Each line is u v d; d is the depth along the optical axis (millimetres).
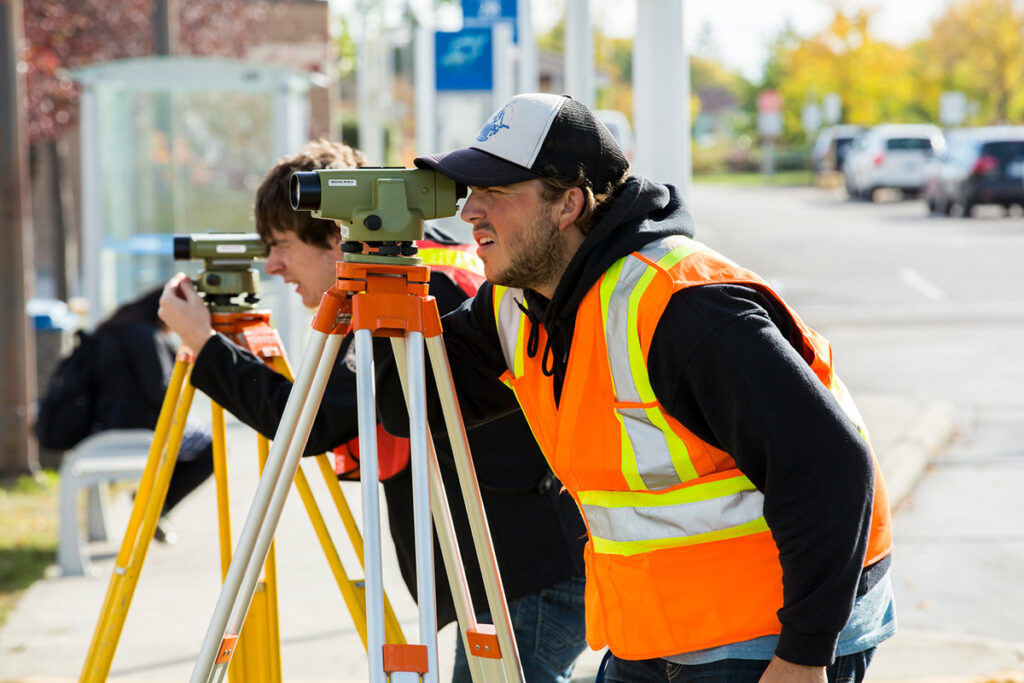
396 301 3883
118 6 27578
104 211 16156
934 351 21344
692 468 3811
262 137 16500
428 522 3830
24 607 9875
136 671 8398
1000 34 96000
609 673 4242
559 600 5090
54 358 17312
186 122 16312
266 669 5121
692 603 3857
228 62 15461
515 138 3840
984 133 52938
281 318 15172
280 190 5047
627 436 3848
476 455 4992
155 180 16344
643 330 3701
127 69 15391
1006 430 15664
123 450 11008
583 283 3822
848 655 3963
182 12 32406
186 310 4848
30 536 12086
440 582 5117
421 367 3891
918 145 67625
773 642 3818
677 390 3686
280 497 4059
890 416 15680
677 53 9188
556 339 4000
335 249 5133
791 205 65438
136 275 16422
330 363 3988
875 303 27188
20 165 14469
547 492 5047
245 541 4047
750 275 3771
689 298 3660
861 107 108875
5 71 14320
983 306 26406
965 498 12758
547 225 3908
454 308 4992
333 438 4660
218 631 4059
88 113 15633
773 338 3600
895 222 50125
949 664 8086
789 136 119375
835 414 3559
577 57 14500
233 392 4719
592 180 3895
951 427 15828
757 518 3818
